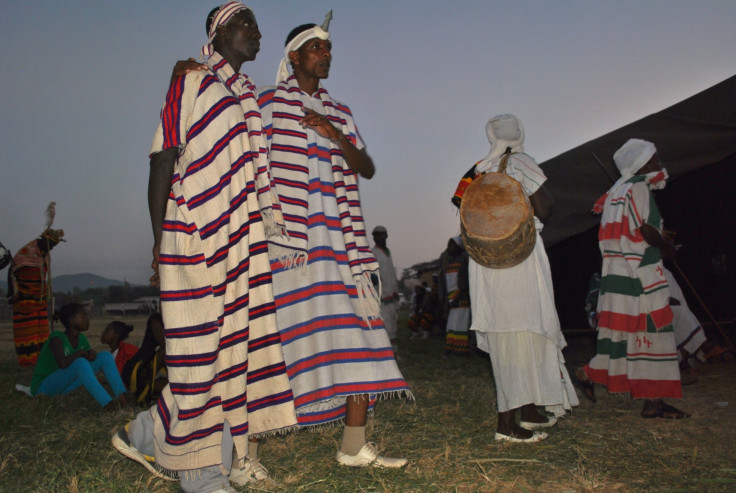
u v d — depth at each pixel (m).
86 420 4.63
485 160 4.04
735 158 9.38
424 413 4.62
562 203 8.38
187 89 2.63
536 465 3.23
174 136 2.59
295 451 3.61
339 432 4.09
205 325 2.57
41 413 4.90
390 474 3.07
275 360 2.80
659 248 4.36
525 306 3.66
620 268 4.45
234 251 2.68
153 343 5.44
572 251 10.45
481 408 4.83
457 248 9.43
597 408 4.70
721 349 7.07
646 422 4.17
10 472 3.26
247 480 2.98
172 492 2.88
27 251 8.45
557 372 3.77
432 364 8.27
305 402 3.03
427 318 13.73
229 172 2.67
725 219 9.56
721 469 3.07
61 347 5.36
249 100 2.95
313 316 3.11
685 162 7.46
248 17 2.98
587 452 3.44
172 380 2.55
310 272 3.16
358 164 3.39
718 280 9.62
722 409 4.53
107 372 5.23
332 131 3.23
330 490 2.89
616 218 4.46
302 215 3.14
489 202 3.60
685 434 3.79
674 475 3.02
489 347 3.87
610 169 8.12
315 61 3.37
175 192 2.62
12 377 7.40
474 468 3.20
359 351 3.12
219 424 2.62
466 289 9.06
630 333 4.33
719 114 7.33
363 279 3.29
